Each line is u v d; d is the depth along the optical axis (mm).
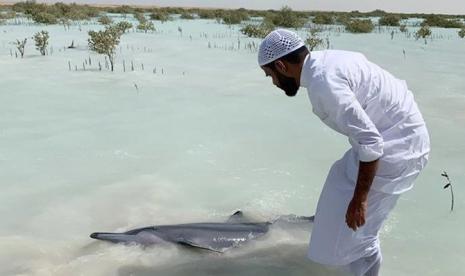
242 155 6402
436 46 20172
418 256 3861
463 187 5281
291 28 31750
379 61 15062
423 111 8766
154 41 20875
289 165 6047
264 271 3654
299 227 4258
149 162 6086
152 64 14062
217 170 5848
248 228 4137
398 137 2971
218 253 3918
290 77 2949
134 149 6562
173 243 3988
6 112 8305
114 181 5461
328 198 3211
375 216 3125
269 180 5555
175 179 5543
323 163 6137
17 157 6180
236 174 5727
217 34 25453
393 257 3842
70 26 29656
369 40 22953
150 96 9781
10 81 10938
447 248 3988
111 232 4266
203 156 6336
